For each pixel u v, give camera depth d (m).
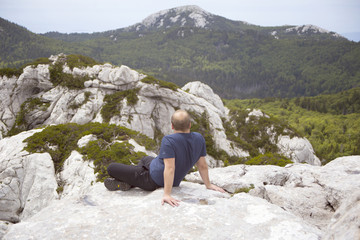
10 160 14.63
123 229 2.99
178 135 3.67
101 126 18.03
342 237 2.31
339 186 4.90
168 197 3.54
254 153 56.12
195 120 51.34
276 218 3.11
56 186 13.47
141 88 48.44
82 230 2.97
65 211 3.41
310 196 5.11
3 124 47.75
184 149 3.67
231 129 63.94
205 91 69.00
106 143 15.32
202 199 3.68
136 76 50.31
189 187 4.23
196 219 3.11
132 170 4.04
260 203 3.56
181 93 51.34
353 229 2.27
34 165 14.27
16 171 14.23
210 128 52.50
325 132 149.38
